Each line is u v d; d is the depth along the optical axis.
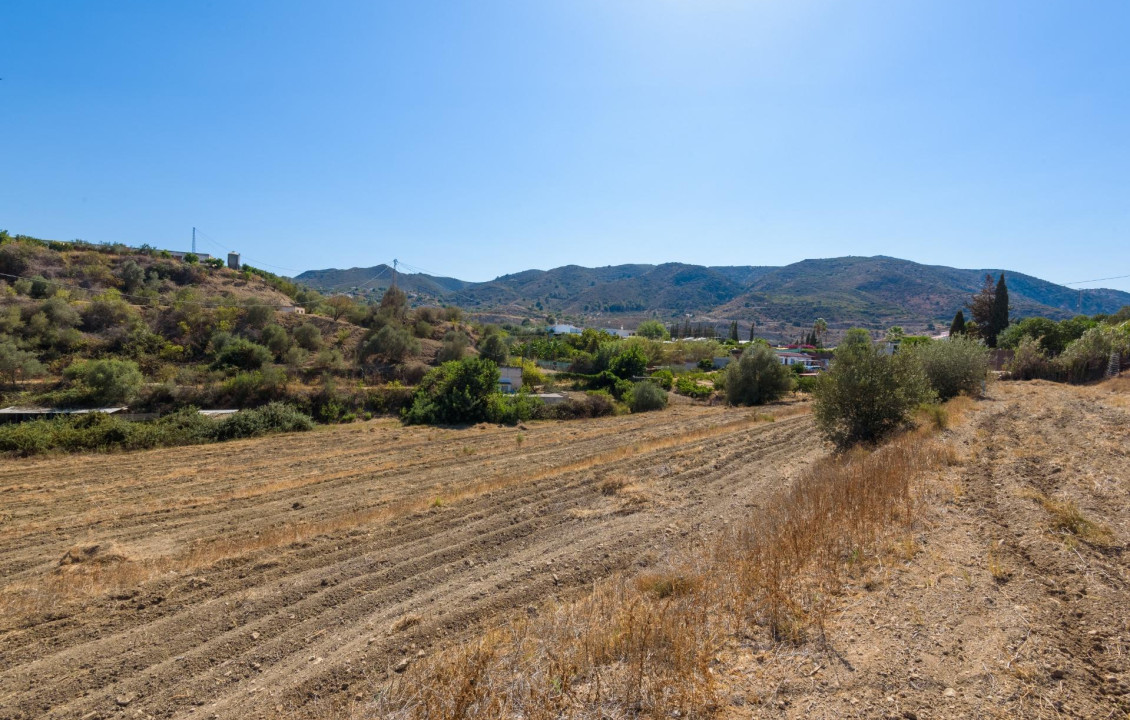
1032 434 13.95
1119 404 18.45
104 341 34.84
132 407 28.36
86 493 15.11
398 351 41.75
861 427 15.48
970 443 13.09
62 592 7.64
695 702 3.89
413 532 10.28
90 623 6.72
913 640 4.54
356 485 15.46
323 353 38.34
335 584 7.92
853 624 4.84
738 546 7.43
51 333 33.19
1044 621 4.74
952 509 7.99
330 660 5.79
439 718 4.03
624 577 7.73
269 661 5.86
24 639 6.34
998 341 47.75
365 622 6.76
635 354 45.38
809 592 5.45
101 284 46.91
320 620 6.80
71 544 10.45
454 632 6.36
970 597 5.23
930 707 3.70
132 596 7.48
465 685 4.29
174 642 6.24
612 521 10.79
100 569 8.82
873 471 9.62
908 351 16.36
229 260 65.19
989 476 9.88
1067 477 9.40
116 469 18.47
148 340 35.62
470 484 14.85
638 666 4.39
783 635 4.75
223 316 40.03
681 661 4.43
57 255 49.75
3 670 5.70
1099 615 4.76
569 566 8.38
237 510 12.88
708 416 30.42
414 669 5.14
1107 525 6.90
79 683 5.43
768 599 5.28
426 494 13.84
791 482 12.77
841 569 5.98
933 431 14.56
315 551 9.29
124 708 5.06
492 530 10.38
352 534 10.19
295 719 4.73
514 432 26.75
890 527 7.19
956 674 4.05
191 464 19.39
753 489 12.84
